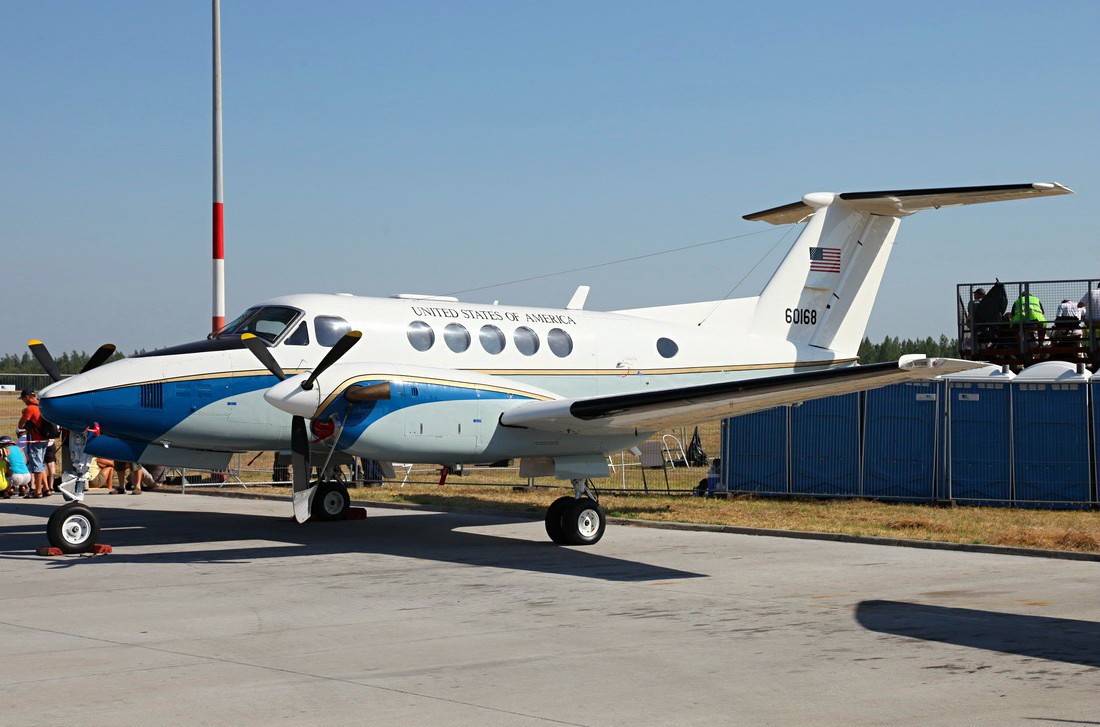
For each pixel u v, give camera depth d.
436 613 8.40
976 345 20.61
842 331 17.72
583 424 12.45
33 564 11.20
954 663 6.61
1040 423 16.52
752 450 18.39
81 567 10.98
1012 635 7.43
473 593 9.35
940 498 16.98
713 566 10.97
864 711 5.57
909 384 17.31
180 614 8.36
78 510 12.02
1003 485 16.66
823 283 17.45
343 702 5.75
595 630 7.70
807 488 17.92
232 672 6.43
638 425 12.84
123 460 13.23
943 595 9.12
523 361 14.61
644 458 19.27
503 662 6.70
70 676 6.33
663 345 15.95
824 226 17.34
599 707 5.66
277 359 12.98
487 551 12.21
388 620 8.11
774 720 5.42
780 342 17.11
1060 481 16.36
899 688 6.02
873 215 17.62
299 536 13.70
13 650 7.05
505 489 20.19
